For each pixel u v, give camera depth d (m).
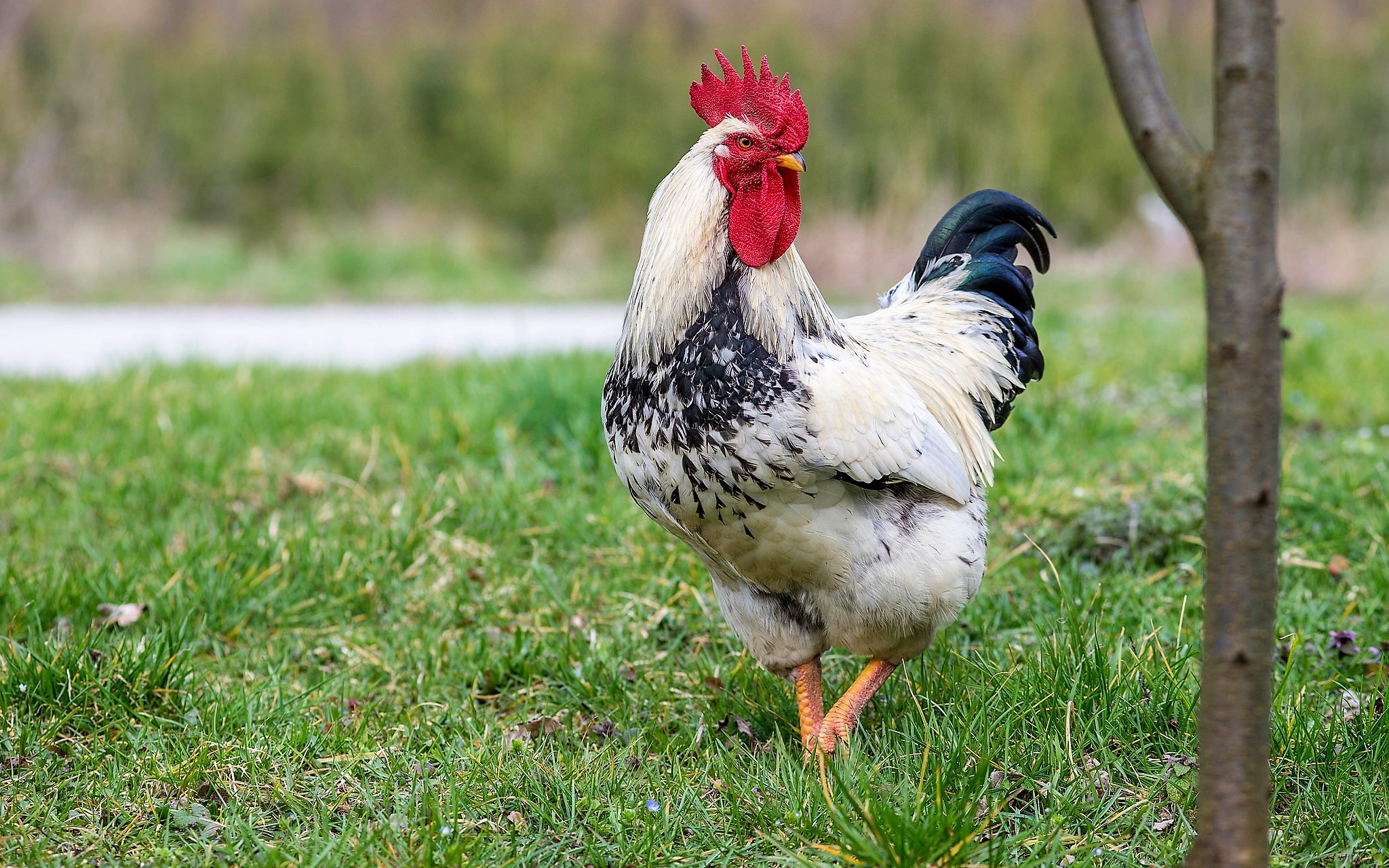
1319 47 21.83
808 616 4.05
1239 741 2.76
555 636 5.01
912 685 4.39
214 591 5.23
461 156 22.31
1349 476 6.11
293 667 4.90
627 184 21.50
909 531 3.78
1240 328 2.53
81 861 3.41
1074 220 20.61
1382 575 5.12
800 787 3.71
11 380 9.56
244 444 7.50
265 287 17.98
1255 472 2.60
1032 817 3.57
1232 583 2.68
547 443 7.52
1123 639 4.57
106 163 19.55
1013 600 5.25
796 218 3.66
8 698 4.21
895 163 19.38
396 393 8.97
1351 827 3.47
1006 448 7.22
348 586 5.49
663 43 23.19
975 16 23.83
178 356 11.32
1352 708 4.10
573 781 3.78
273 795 3.80
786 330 3.59
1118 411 8.16
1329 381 8.95
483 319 15.79
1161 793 3.69
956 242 4.93
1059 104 21.86
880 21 22.72
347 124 22.56
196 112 21.69
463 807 3.68
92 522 6.29
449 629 5.23
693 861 3.45
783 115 3.59
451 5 26.19
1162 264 19.56
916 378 4.31
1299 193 19.91
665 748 4.16
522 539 6.09
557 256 20.69
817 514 3.65
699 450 3.54
